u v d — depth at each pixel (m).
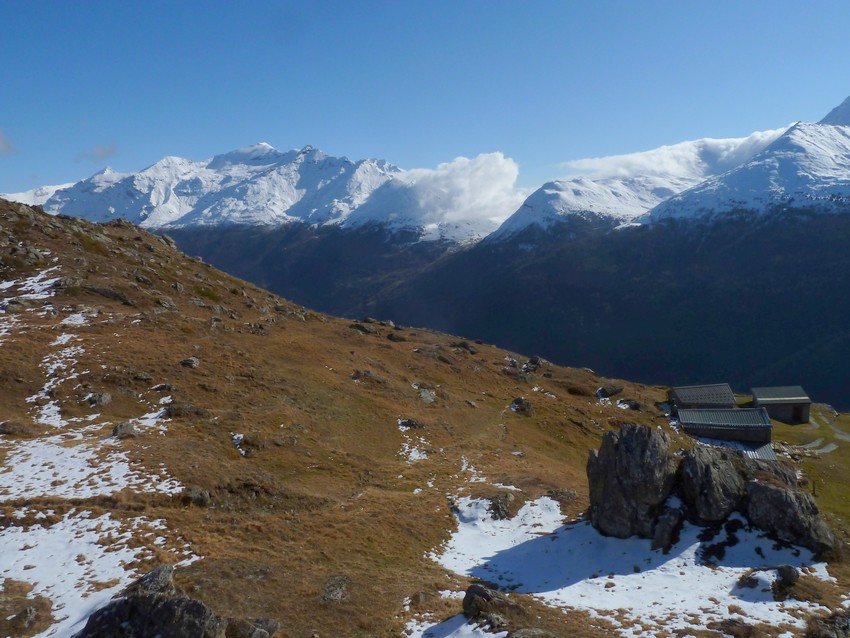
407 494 50.25
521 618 28.58
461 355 112.25
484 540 43.03
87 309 76.62
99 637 22.58
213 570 30.30
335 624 27.69
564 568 37.19
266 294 134.62
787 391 109.25
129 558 30.55
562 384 109.19
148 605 23.19
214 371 67.38
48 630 24.14
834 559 35.25
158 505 37.69
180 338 74.69
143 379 60.00
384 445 63.91
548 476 58.66
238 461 47.78
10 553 30.27
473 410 84.06
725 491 39.50
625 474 40.59
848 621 28.27
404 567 36.38
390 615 29.14
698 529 38.25
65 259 94.00
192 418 54.75
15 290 80.81
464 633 26.89
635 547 38.09
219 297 107.94
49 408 51.44
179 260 126.94
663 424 92.81
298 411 64.56
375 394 78.25
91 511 34.97
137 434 48.22
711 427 89.44
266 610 27.88
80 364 59.34
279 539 36.69
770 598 31.05
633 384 123.44
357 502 45.81
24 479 38.31
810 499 38.25
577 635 27.39
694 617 29.36
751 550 36.16
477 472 58.78
